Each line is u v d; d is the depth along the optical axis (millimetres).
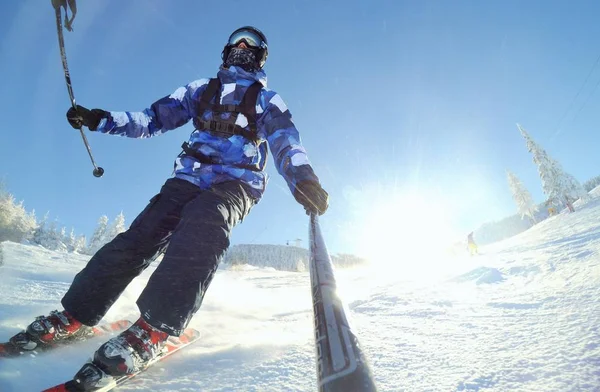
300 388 1040
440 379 1015
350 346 515
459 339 1370
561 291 1926
